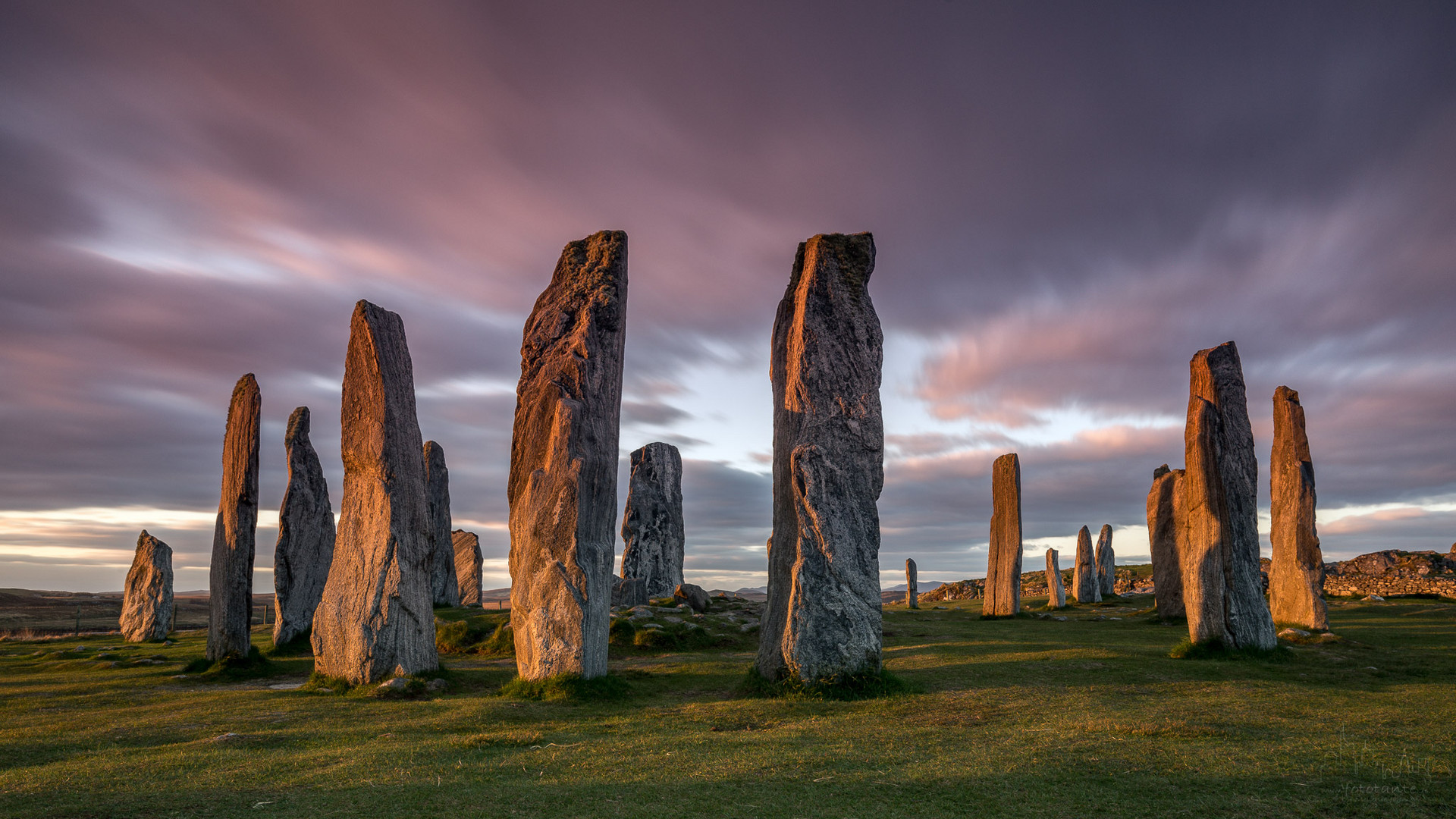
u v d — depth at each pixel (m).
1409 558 43.12
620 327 18.17
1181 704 12.67
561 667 14.82
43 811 7.34
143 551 32.22
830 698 14.16
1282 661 17.55
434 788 8.10
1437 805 7.15
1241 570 18.70
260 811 7.37
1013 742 10.04
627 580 31.91
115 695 15.93
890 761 9.20
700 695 15.55
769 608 15.86
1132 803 7.46
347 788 8.13
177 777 8.64
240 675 19.09
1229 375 20.33
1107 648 20.52
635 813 7.29
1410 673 15.82
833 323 16.50
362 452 17.16
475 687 16.47
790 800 7.70
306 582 25.48
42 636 34.41
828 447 15.80
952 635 25.34
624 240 18.67
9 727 12.20
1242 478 19.41
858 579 15.13
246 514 20.50
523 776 8.66
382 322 17.67
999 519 35.00
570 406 16.14
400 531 16.81
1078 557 42.06
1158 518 30.39
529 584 15.49
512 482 16.91
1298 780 8.00
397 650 16.34
